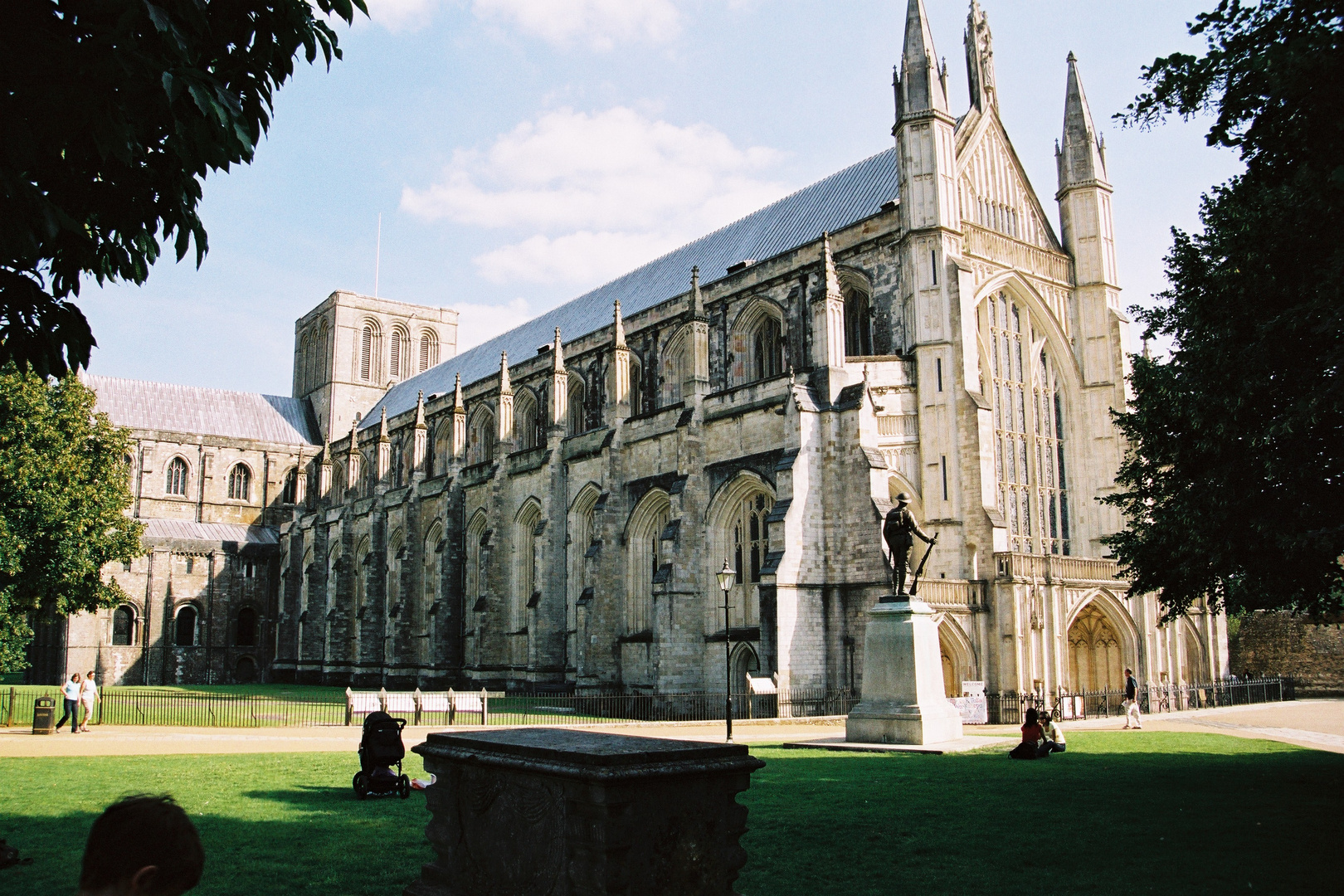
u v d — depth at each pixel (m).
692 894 10.24
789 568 50.94
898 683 35.50
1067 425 65.69
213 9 13.89
